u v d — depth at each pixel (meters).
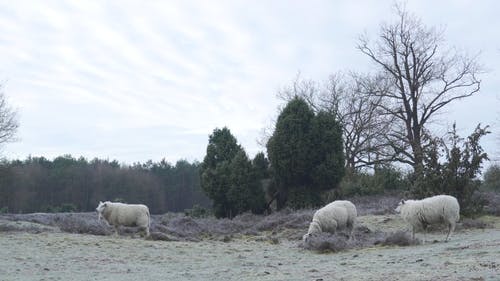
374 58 45.25
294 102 33.53
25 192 66.31
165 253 15.92
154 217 31.12
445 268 10.70
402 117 44.25
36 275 11.66
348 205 18.45
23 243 16.64
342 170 32.47
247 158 33.38
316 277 10.72
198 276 11.55
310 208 30.53
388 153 45.22
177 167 83.06
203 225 25.56
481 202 23.59
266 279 10.77
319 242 16.34
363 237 18.61
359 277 10.34
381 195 35.00
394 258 13.12
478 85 43.03
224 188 33.16
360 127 46.62
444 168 23.06
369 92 45.44
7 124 46.50
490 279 9.08
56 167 75.88
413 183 24.94
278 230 23.67
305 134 32.16
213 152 36.69
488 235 17.44
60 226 21.56
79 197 73.62
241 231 24.69
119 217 20.16
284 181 33.06
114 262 13.88
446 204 16.70
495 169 39.12
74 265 13.20
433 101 43.78
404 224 22.25
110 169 78.00
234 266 13.34
